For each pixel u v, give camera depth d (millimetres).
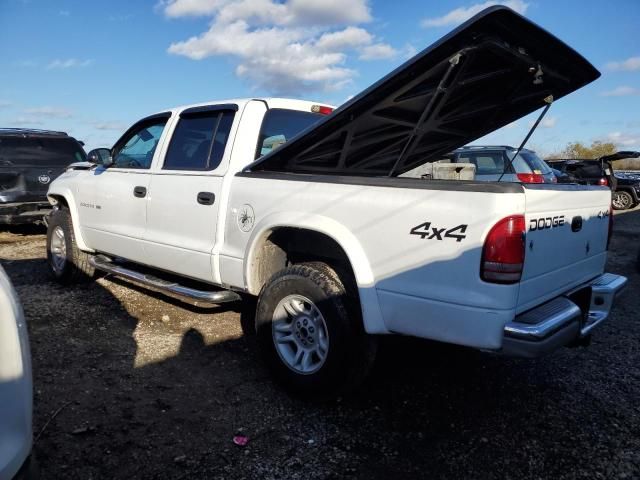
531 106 3898
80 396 3326
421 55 2770
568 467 2729
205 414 3176
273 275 3482
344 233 3076
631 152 14195
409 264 2811
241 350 4184
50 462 2635
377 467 2693
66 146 9969
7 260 7578
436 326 2730
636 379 3803
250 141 3963
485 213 2547
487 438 2986
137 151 5035
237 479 2576
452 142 4352
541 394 3545
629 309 5637
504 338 2527
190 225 4160
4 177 8938
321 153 3732
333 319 3104
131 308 5152
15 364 1772
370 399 3422
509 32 2838
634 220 14828
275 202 3484
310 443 2898
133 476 2566
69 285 5949
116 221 5020
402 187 2854
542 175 10125
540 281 2791
